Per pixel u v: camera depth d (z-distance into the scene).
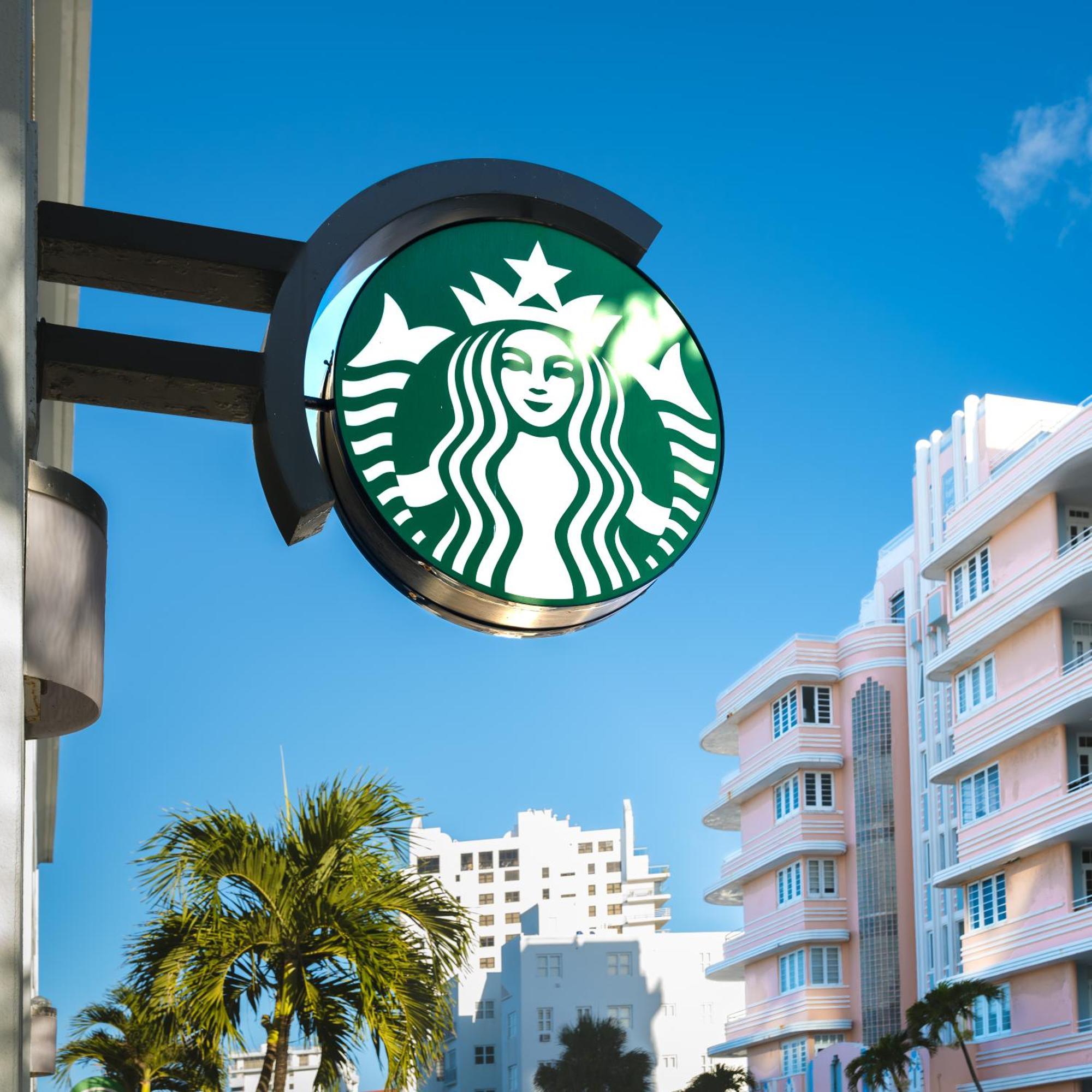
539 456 3.69
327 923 6.49
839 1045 56.97
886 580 67.50
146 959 6.51
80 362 3.42
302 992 6.56
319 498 3.39
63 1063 13.46
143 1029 6.96
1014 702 45.00
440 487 3.58
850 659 62.38
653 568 3.75
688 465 3.86
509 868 161.88
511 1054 96.62
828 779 62.19
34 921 13.45
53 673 3.00
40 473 3.07
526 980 94.69
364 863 6.63
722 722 68.75
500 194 3.82
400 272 3.65
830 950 60.56
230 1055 6.70
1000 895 46.03
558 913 114.12
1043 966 43.22
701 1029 94.44
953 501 60.44
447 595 3.62
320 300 3.55
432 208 3.78
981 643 46.97
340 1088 6.73
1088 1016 41.91
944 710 57.94
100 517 3.21
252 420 3.64
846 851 61.16
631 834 152.00
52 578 3.05
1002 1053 44.47
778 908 63.28
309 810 6.72
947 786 57.44
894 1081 47.78
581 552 3.68
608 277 3.90
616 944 95.81
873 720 60.94
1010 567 45.78
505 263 3.79
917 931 58.06
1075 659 43.22
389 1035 6.45
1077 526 44.28
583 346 3.83
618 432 3.80
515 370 3.73
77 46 7.64
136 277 3.57
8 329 2.76
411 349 3.62
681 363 3.92
